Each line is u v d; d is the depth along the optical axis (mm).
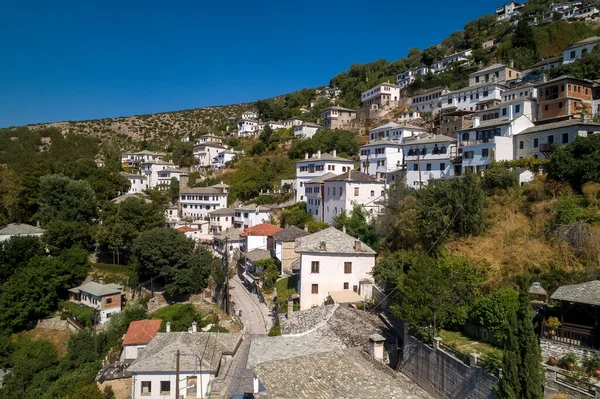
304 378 19328
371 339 23562
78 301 55844
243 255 66812
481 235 34156
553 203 34625
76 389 33719
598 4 116062
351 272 40312
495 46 122375
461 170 56125
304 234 56625
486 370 17469
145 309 52312
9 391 39281
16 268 57125
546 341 19797
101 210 76500
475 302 24031
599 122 48438
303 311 33125
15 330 51844
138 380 30719
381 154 71750
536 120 60906
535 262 28703
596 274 24906
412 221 36938
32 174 79875
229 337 36594
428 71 129125
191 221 92500
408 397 17516
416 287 23547
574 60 81562
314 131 122938
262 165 109562
